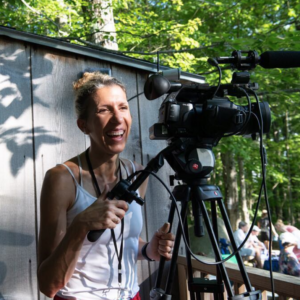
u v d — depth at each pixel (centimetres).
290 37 532
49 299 235
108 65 267
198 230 138
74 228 117
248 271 191
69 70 255
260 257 583
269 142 1248
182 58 629
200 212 138
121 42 624
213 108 125
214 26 848
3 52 238
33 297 232
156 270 264
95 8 518
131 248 148
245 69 131
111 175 151
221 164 1270
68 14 601
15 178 235
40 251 135
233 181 1094
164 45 691
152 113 279
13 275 228
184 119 130
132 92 273
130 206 147
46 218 134
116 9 655
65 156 250
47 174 139
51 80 250
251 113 132
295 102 928
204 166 131
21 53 243
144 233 266
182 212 137
